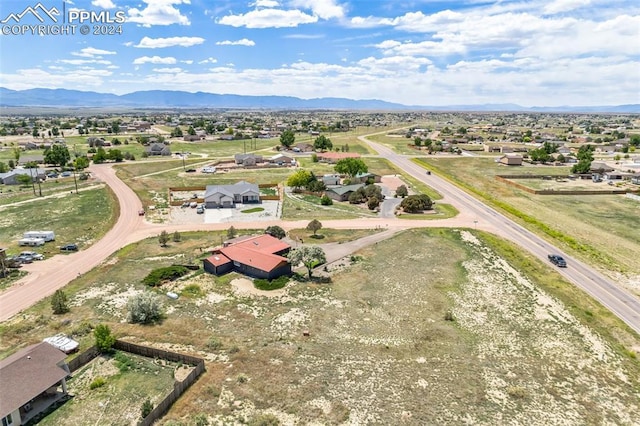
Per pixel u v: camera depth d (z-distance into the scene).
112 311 44.34
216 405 29.91
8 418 27.27
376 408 30.20
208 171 125.50
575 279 54.56
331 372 34.34
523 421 29.33
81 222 76.31
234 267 56.44
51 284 51.25
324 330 41.12
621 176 118.00
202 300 47.31
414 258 60.69
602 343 40.19
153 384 32.41
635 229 74.56
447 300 48.06
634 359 38.00
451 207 89.06
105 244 65.81
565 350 38.78
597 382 34.38
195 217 81.12
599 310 46.50
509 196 99.62
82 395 31.19
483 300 48.31
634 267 58.16
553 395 32.38
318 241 67.44
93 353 36.16
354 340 39.47
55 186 105.00
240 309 45.28
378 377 33.91
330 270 56.19
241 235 69.88
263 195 97.75
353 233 71.81
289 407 29.94
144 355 36.34
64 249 62.91
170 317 43.25
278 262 53.62
